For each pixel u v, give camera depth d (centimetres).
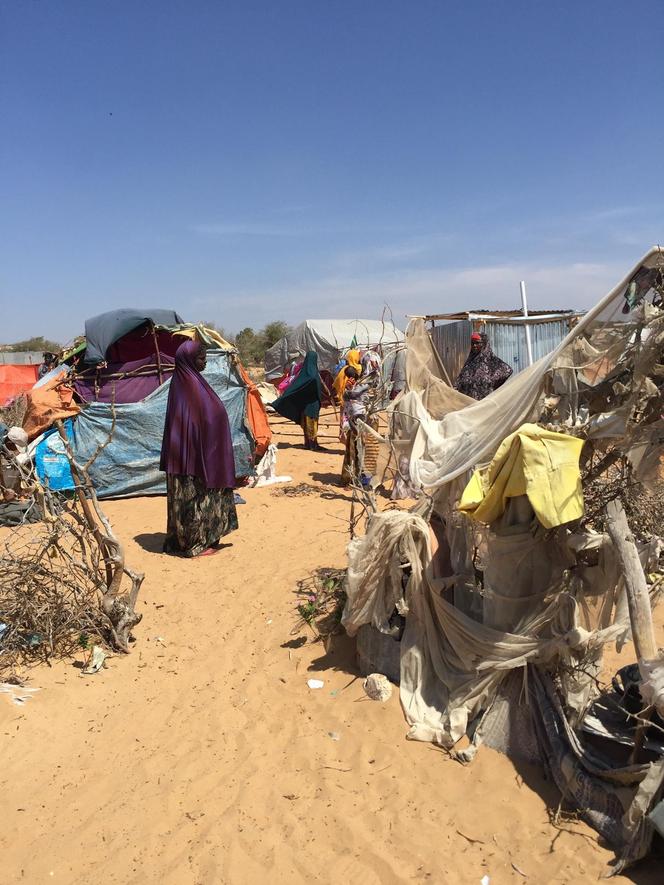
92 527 521
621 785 318
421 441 478
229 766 380
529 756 367
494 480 361
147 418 1018
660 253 314
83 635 527
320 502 981
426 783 359
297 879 301
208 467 727
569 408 362
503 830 324
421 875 300
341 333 2741
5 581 523
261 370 4269
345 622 462
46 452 953
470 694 389
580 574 368
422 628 428
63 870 308
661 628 522
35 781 368
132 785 365
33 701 440
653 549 362
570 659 364
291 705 438
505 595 377
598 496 384
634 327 333
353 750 388
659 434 342
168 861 313
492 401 425
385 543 424
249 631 552
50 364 1413
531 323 1399
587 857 304
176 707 443
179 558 735
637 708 361
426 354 653
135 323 1011
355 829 328
